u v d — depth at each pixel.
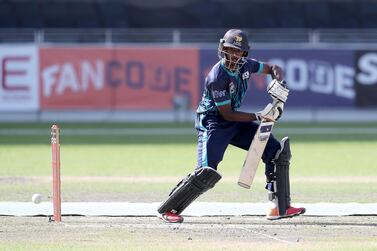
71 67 102.50
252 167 34.84
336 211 38.66
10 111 102.12
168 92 102.94
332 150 70.88
